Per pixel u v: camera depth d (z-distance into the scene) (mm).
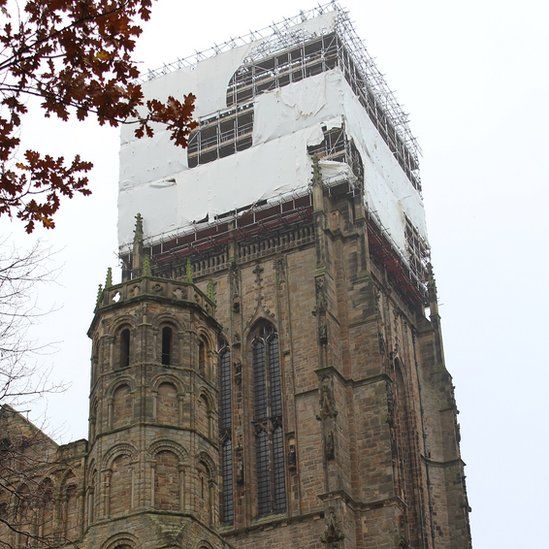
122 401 71250
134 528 65625
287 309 114688
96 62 25156
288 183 124250
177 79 138500
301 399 108875
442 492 117688
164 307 74625
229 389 113375
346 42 139875
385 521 100188
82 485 69750
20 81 24766
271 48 137000
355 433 105188
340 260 115375
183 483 68250
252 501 106312
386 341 117188
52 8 24453
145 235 129125
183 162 132000
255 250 119875
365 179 124875
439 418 122625
